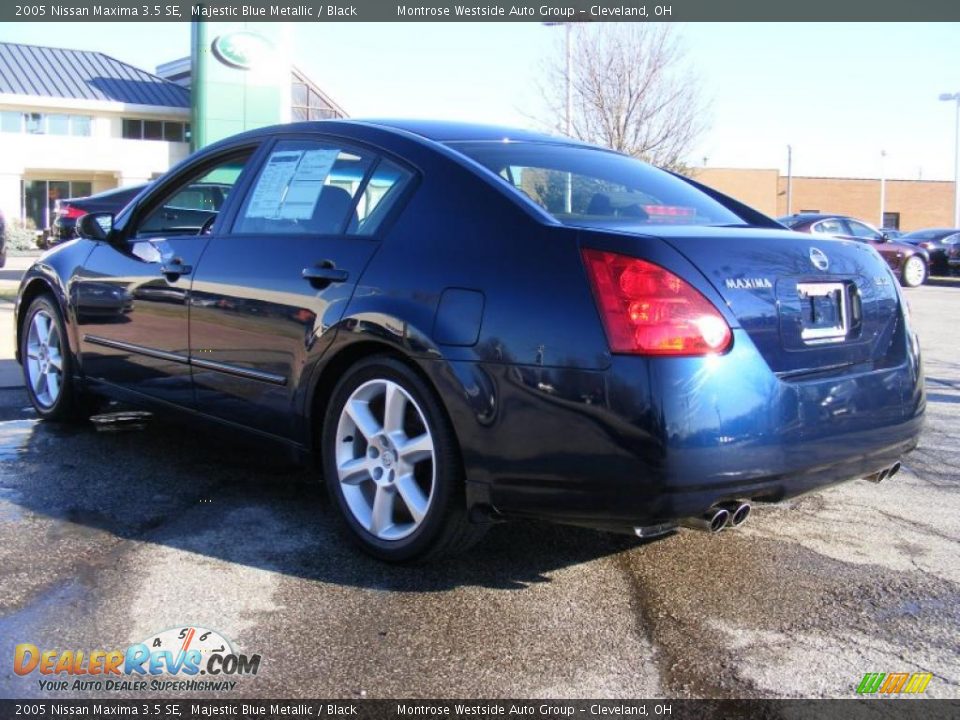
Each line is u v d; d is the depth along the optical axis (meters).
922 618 3.05
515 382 2.95
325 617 2.98
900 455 3.45
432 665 2.70
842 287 3.31
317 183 3.85
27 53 41.94
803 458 2.99
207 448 4.94
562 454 2.88
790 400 2.96
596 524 2.94
